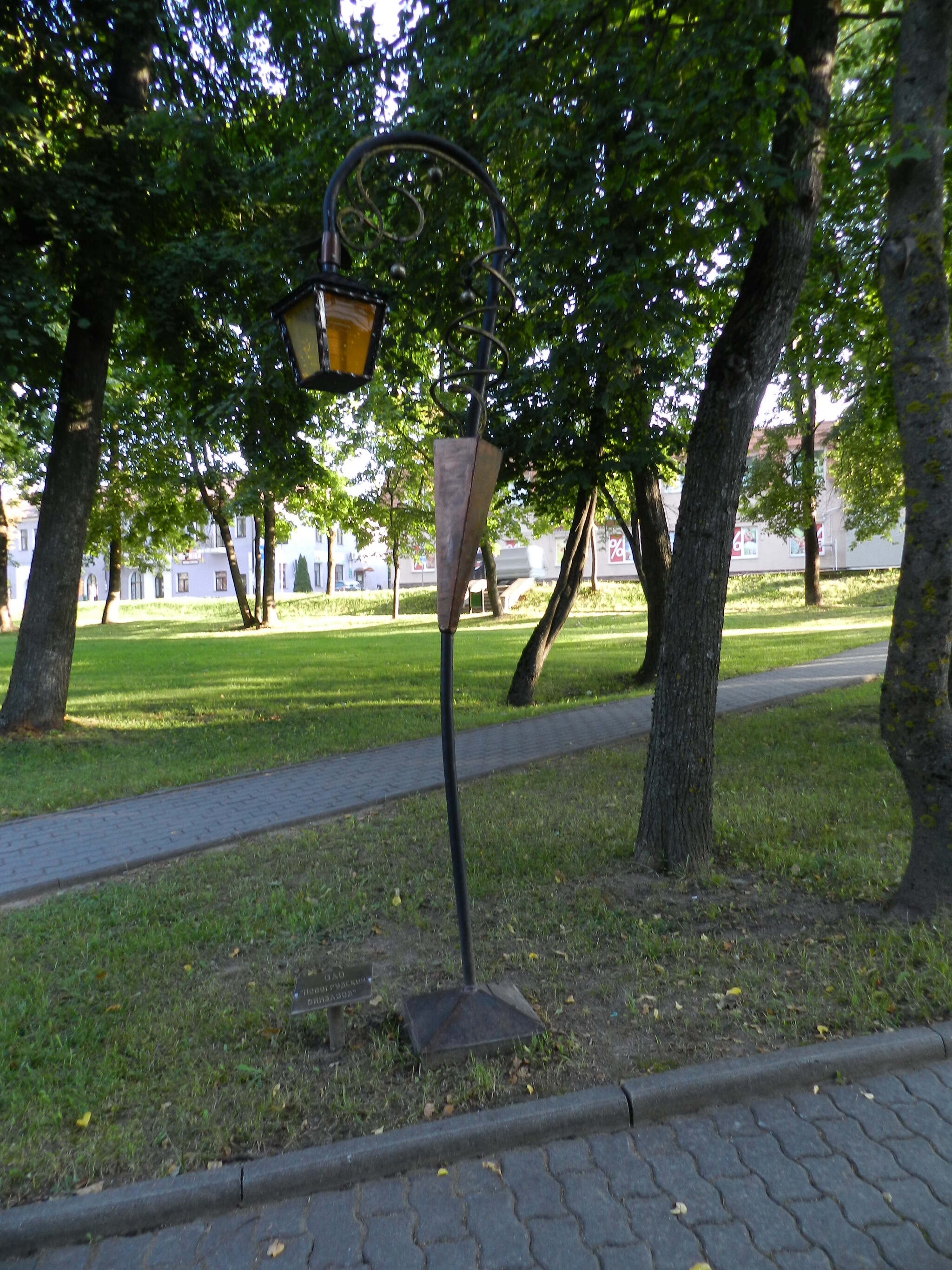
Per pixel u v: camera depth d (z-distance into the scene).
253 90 10.16
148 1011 3.82
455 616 3.49
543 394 11.17
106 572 70.56
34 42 9.84
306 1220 2.61
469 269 3.55
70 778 9.12
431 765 9.13
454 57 6.61
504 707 13.71
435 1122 2.93
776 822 6.25
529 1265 2.40
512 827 6.50
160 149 10.18
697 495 5.27
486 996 3.53
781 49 5.08
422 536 35.12
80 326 9.84
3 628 32.62
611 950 4.29
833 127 7.54
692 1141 2.91
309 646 26.12
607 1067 3.25
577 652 21.88
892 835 5.88
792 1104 3.08
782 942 4.25
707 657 5.30
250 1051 3.47
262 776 9.03
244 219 10.45
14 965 4.37
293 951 4.48
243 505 24.28
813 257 8.30
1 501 32.66
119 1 9.90
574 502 13.88
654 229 5.98
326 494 29.91
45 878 5.82
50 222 9.52
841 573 41.09
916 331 4.15
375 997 3.92
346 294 3.19
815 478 29.08
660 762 5.38
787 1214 2.56
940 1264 2.37
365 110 7.79
